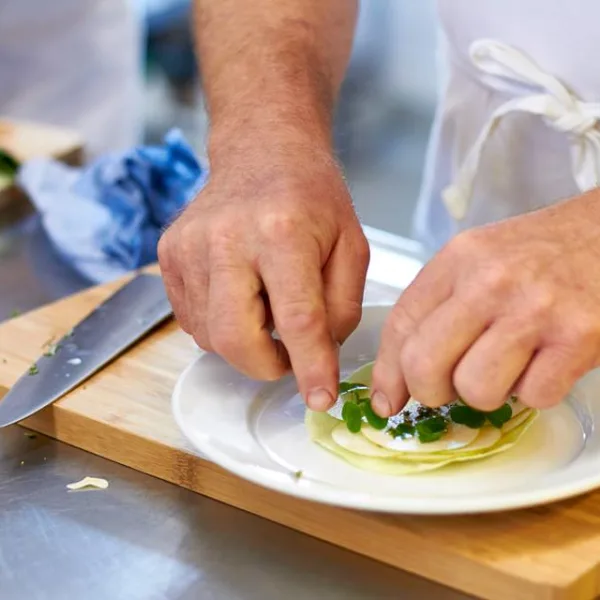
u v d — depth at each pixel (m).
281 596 0.73
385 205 2.70
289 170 0.88
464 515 0.75
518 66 1.08
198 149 2.54
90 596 0.73
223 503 0.82
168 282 0.89
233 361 0.83
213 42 1.11
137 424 0.88
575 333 0.70
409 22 2.85
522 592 0.70
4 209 1.43
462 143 1.21
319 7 1.12
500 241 0.73
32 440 0.92
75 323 1.08
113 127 2.02
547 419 0.84
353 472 0.78
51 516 0.81
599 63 1.04
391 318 0.76
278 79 1.02
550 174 1.14
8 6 1.91
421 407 0.83
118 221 1.30
